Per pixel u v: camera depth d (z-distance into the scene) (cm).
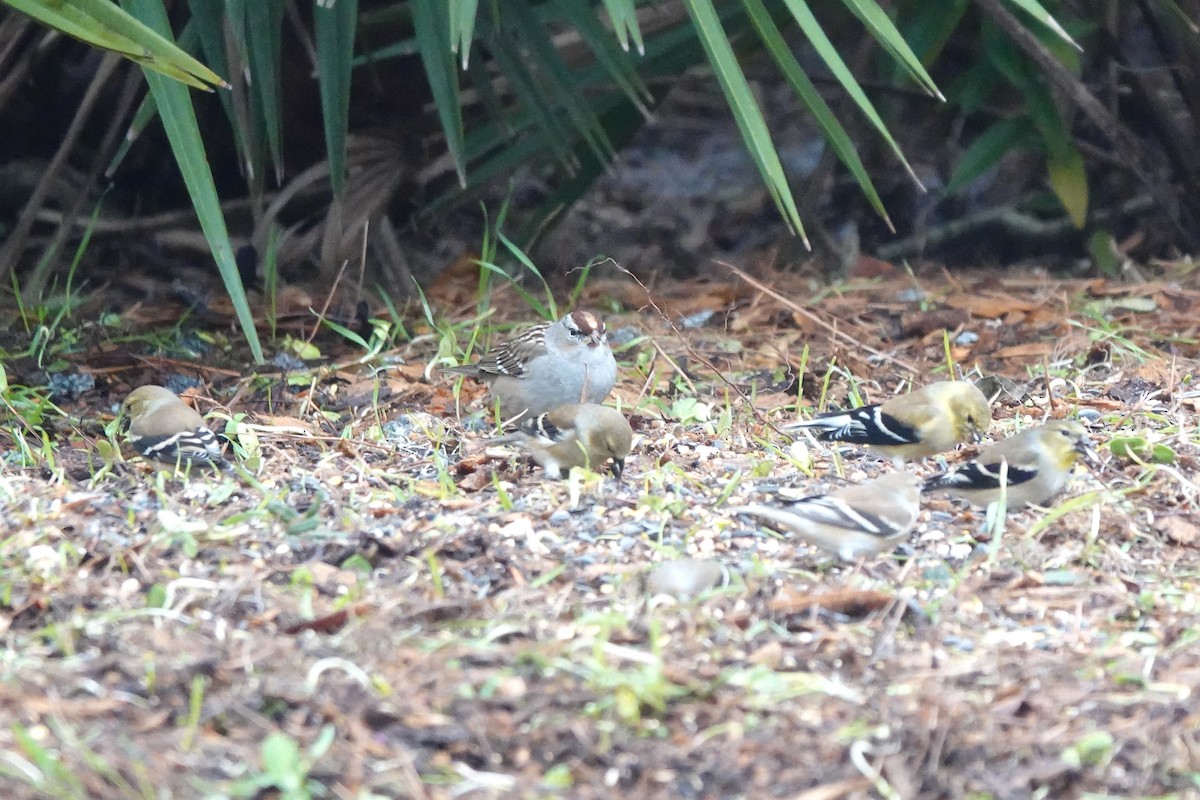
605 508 1034
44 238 1894
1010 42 1758
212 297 1730
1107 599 891
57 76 1911
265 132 1572
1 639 802
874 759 697
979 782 689
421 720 716
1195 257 1895
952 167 2208
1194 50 1786
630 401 1348
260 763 677
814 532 928
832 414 1193
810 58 2452
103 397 1368
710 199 2428
